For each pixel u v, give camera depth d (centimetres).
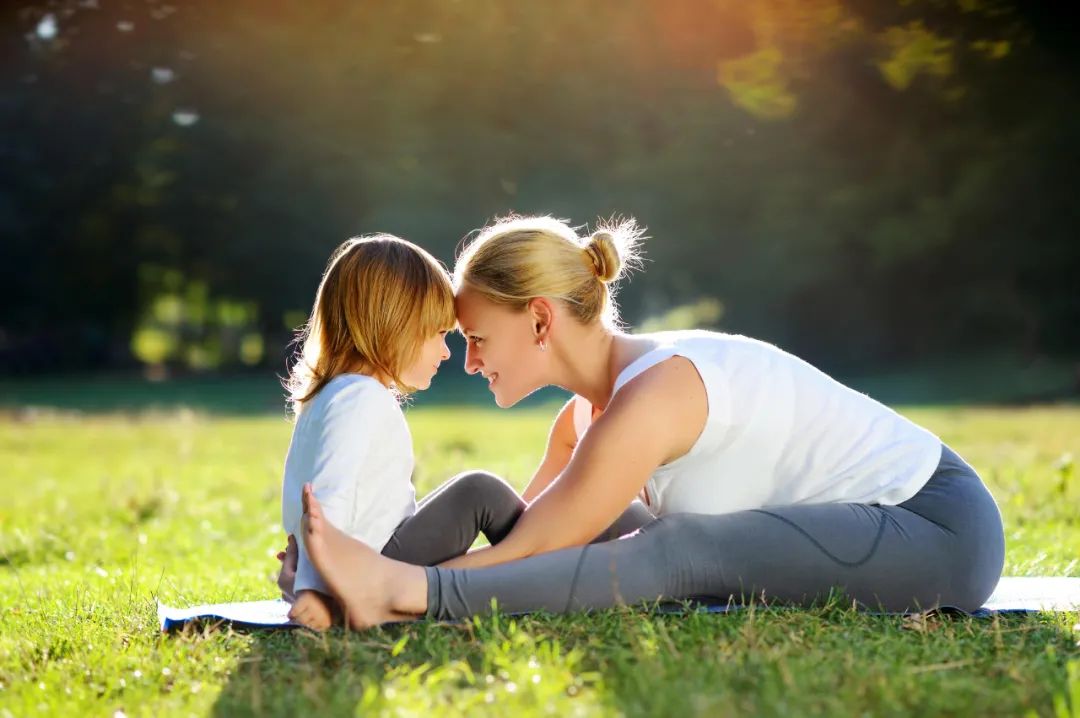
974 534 610
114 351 6575
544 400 4266
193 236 5859
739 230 5503
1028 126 4569
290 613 559
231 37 3944
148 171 5584
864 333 5872
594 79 3631
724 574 586
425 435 2397
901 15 2703
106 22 3928
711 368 597
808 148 4806
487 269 617
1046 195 5059
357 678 473
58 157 5419
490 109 4122
